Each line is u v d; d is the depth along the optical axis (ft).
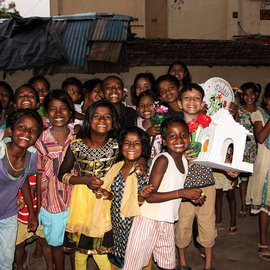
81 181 10.25
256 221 17.78
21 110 10.19
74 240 10.80
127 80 30.45
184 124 10.56
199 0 49.83
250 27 48.47
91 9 46.85
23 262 12.70
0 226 10.78
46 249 12.02
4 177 10.08
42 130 11.00
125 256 10.52
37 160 10.92
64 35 28.86
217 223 16.84
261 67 32.22
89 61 28.17
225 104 12.77
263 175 13.55
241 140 11.20
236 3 48.08
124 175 10.49
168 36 50.31
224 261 13.84
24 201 11.41
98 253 10.69
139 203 10.27
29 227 11.44
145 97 13.17
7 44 27.48
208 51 32.71
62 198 11.07
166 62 30.14
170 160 10.45
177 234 12.48
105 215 10.60
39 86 14.70
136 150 10.28
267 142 13.41
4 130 12.13
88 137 10.64
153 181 10.32
